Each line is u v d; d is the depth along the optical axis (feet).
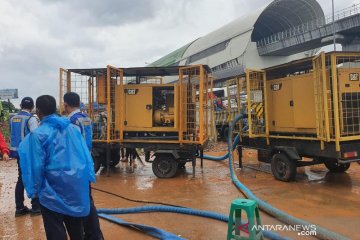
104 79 31.76
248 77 30.04
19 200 19.33
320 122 24.41
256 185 26.43
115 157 35.63
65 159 10.98
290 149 26.86
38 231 16.92
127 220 18.48
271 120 30.07
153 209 19.70
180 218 18.58
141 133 31.40
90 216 13.64
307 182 27.09
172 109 31.19
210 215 18.26
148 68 30.45
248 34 112.68
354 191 23.80
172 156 29.84
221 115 61.16
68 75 31.37
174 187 26.30
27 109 19.86
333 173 30.48
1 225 17.87
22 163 10.77
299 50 117.80
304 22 117.50
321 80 24.18
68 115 16.31
